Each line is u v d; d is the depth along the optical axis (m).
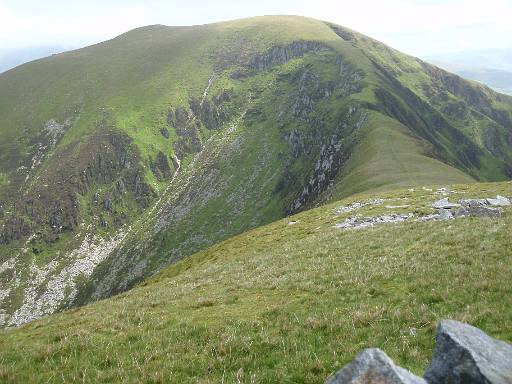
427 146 176.62
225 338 15.06
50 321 22.92
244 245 60.53
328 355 12.77
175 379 12.31
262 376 11.84
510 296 15.05
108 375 12.94
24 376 13.41
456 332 8.50
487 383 7.38
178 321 18.28
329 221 57.72
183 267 65.06
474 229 27.61
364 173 133.12
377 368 7.59
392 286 18.83
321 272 23.80
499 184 66.00
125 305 24.75
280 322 16.20
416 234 30.20
